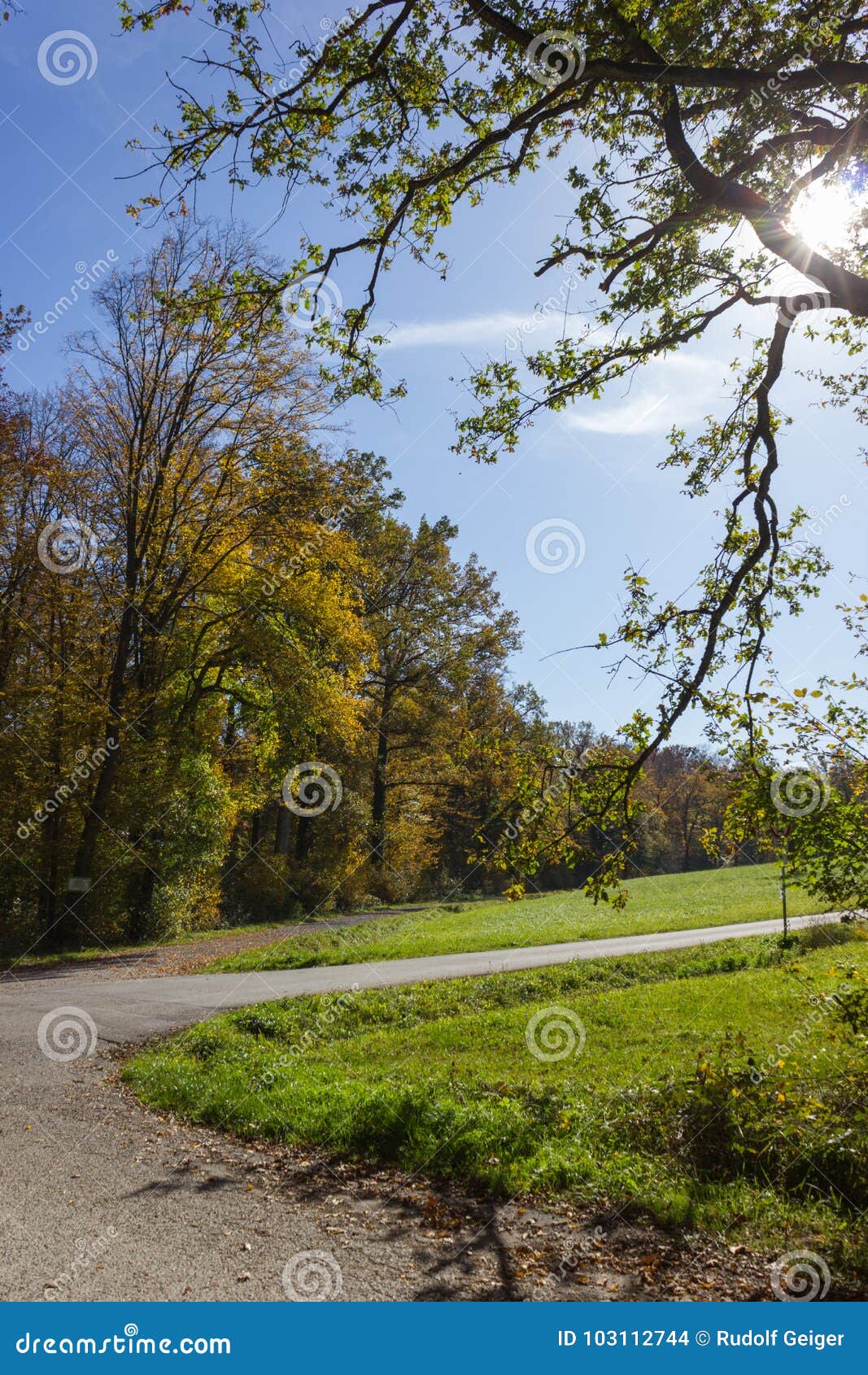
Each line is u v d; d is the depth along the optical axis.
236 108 7.61
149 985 17.73
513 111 8.45
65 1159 7.08
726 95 8.06
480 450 9.29
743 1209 6.18
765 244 7.57
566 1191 6.65
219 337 8.75
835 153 7.93
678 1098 8.16
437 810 52.75
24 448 26.67
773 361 8.66
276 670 29.70
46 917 27.33
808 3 8.01
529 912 37.19
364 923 32.16
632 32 7.60
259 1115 8.38
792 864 7.40
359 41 7.85
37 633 27.23
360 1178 6.95
